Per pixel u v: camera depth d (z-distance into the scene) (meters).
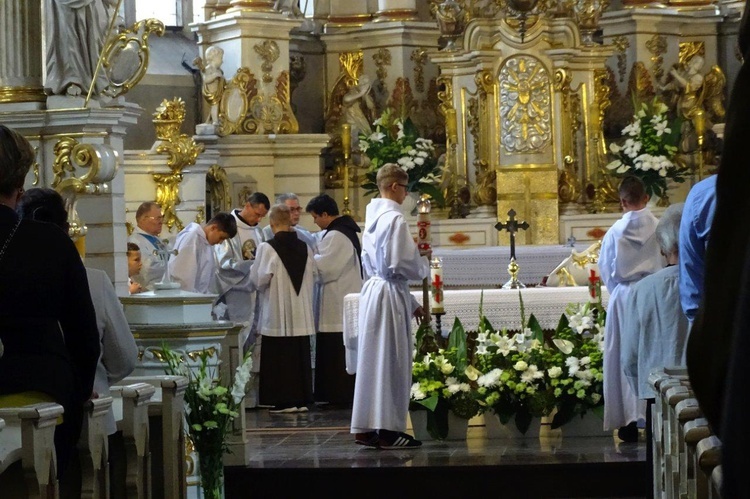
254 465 9.41
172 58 19.28
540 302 11.33
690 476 4.81
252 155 17.80
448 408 10.38
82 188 9.64
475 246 17.86
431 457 9.64
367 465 9.32
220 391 8.12
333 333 13.31
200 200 16.39
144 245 12.30
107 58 10.12
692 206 6.50
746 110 2.59
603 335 10.50
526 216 17.80
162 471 7.12
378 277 10.08
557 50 17.81
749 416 2.28
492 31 18.02
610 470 9.23
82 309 5.66
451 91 18.28
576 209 17.98
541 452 9.77
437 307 10.76
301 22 18.72
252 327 13.28
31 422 5.08
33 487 5.13
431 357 10.41
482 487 9.23
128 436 6.47
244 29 18.02
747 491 2.26
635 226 9.95
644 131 18.20
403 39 19.42
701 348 2.63
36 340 5.58
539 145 17.88
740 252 2.56
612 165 18.20
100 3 10.15
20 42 10.05
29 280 5.56
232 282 13.18
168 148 15.59
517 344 10.45
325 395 13.30
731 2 20.02
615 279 10.02
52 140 9.95
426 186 18.14
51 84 9.95
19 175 5.62
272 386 12.86
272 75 18.27
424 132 19.55
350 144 18.62
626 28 19.67
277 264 12.89
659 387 6.28
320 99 19.77
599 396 10.34
